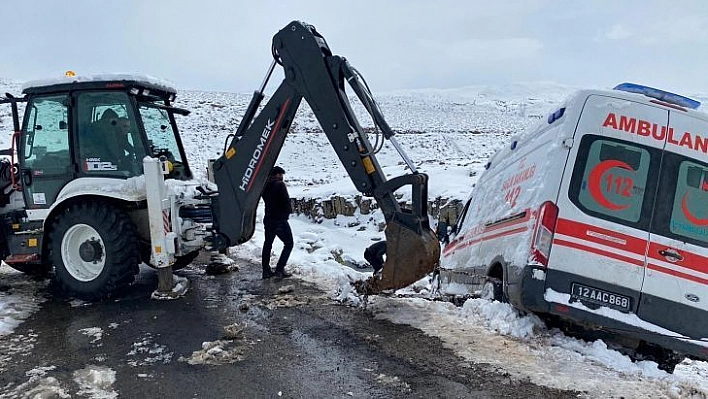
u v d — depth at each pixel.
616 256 4.30
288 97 5.70
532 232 4.40
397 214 5.20
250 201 6.00
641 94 4.67
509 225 4.97
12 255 6.29
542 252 4.31
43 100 6.21
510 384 3.70
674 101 4.69
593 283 4.27
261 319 5.23
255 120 5.89
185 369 4.07
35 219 6.19
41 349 4.50
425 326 4.90
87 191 5.81
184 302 5.86
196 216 6.41
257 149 5.89
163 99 6.81
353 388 3.70
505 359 4.11
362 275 6.13
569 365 4.01
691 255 4.35
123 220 5.83
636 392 3.58
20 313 5.45
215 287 6.55
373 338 4.63
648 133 4.42
